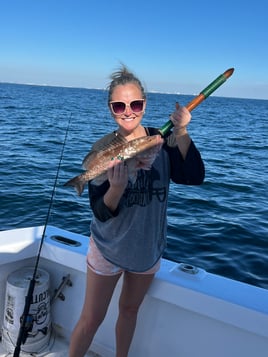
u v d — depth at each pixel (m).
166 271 2.42
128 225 2.09
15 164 11.13
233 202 8.03
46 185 8.87
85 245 2.75
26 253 2.73
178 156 2.08
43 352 2.72
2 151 13.33
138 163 1.95
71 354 2.31
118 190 1.90
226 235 5.96
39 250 2.54
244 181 10.31
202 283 2.29
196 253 5.28
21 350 2.65
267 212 7.36
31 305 2.61
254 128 32.84
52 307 2.89
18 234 2.86
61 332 2.88
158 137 1.95
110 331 2.66
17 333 2.62
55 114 33.53
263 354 2.11
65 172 10.36
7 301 2.64
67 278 2.79
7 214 6.90
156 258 2.18
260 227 6.39
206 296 2.17
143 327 2.51
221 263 4.97
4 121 24.38
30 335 2.64
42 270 2.85
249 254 5.27
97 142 2.16
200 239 5.77
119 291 2.58
